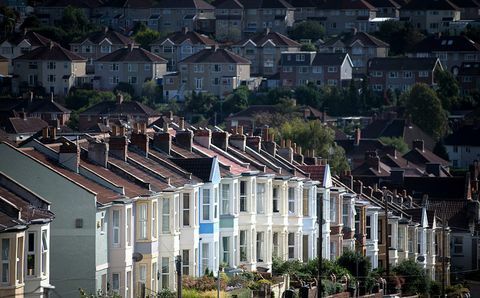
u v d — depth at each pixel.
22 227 112.69
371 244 191.12
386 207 177.00
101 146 137.50
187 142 159.00
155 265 137.12
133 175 137.62
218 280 135.75
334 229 179.12
